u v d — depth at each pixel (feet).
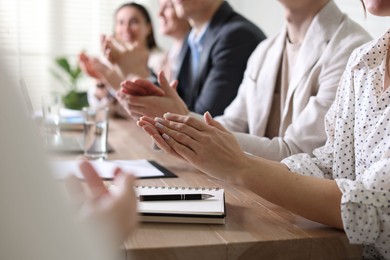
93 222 1.32
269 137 5.38
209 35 7.30
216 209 2.78
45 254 0.92
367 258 3.17
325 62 4.58
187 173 4.04
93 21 14.33
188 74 7.86
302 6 4.89
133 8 10.42
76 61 14.01
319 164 3.63
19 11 13.53
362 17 6.33
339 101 3.64
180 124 3.13
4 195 0.89
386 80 3.24
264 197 2.90
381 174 2.72
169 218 2.73
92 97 8.95
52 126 5.06
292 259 2.59
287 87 5.23
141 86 4.66
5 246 0.89
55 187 0.95
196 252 2.42
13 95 0.91
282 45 5.32
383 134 3.04
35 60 13.91
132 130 6.40
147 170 4.05
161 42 14.47
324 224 2.80
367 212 2.64
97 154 4.60
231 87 6.86
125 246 2.36
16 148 0.90
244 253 2.49
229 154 3.01
